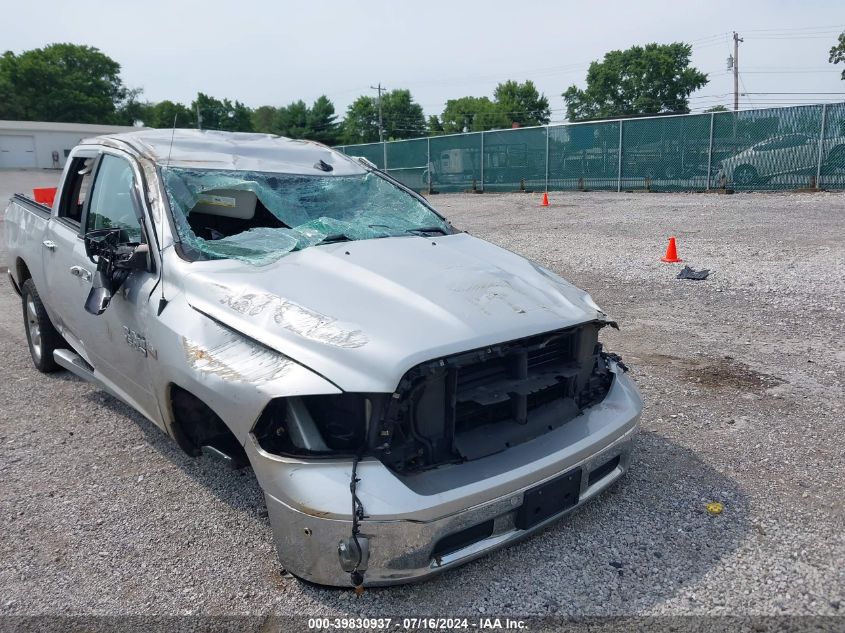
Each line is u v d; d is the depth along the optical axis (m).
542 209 18.38
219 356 3.03
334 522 2.60
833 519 3.40
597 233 13.21
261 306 3.08
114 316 3.87
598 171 22.91
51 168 53.94
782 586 2.92
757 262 9.49
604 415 3.34
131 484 3.95
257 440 2.84
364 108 89.62
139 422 4.86
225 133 4.93
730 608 2.80
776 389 5.10
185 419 3.56
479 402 2.88
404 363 2.67
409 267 3.45
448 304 3.06
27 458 4.31
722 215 14.72
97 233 3.78
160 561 3.21
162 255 3.59
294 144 5.00
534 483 2.88
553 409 3.24
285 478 2.71
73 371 4.88
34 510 3.68
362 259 3.50
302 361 2.78
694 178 20.59
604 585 2.96
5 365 6.18
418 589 2.95
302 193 4.33
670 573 3.03
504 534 2.88
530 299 3.29
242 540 3.36
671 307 7.59
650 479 3.84
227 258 3.54
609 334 6.66
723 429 4.46
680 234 12.45
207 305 3.23
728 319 7.00
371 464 2.66
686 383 5.30
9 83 72.50
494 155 25.83
